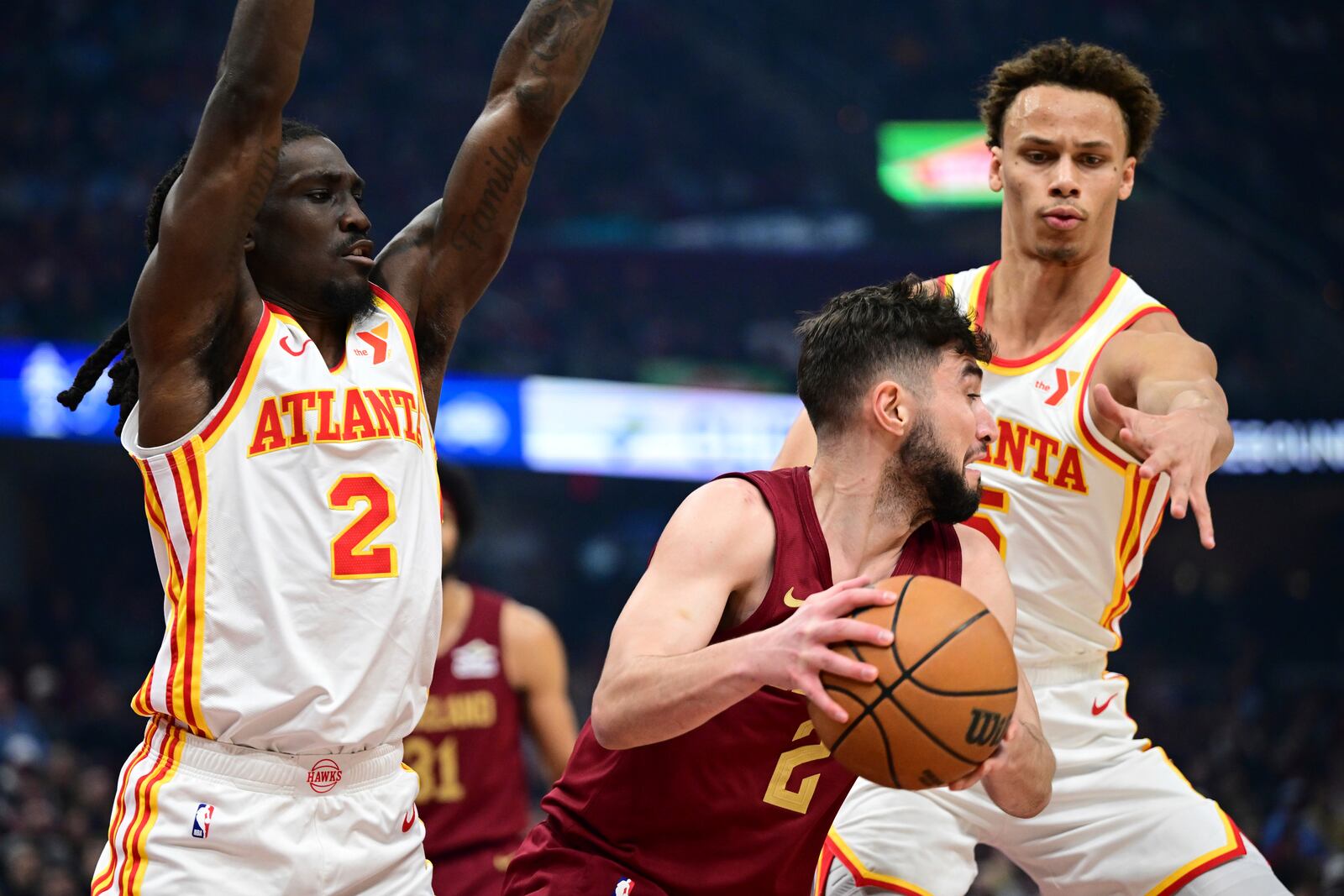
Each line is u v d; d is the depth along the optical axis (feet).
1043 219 15.01
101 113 81.82
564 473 69.10
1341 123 98.53
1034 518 15.29
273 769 11.53
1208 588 88.63
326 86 89.20
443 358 13.62
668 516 89.30
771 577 11.66
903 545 12.21
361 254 12.35
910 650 10.36
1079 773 15.37
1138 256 93.15
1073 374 15.23
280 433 11.72
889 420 11.64
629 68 102.53
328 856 11.61
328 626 11.53
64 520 69.05
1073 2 101.65
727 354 86.43
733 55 104.27
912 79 102.12
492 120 13.55
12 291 67.87
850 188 99.81
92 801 42.98
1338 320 91.66
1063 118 14.99
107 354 13.04
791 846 12.26
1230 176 94.73
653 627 11.21
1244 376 87.04
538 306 84.58
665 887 12.13
